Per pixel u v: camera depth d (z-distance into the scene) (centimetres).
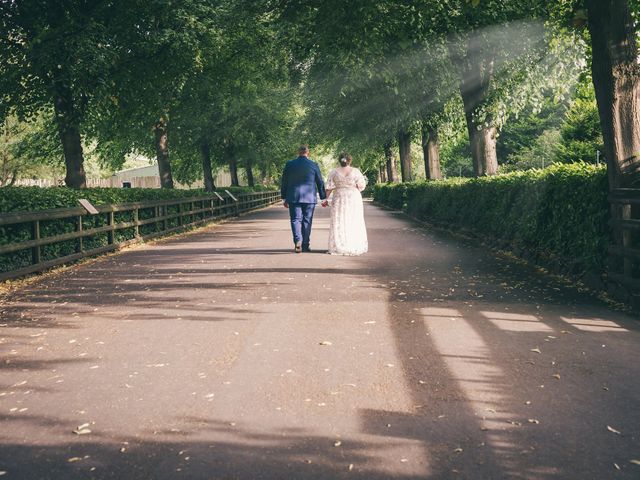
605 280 824
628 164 809
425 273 1034
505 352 554
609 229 820
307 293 862
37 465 342
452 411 413
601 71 833
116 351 578
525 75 1883
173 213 2097
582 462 336
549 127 6856
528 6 1673
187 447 362
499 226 1375
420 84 2350
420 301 792
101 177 6353
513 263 1145
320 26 1792
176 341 610
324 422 396
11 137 4462
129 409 427
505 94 1897
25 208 1120
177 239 1859
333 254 1334
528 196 1155
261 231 2144
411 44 1812
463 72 1906
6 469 338
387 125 3166
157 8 1962
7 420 411
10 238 1061
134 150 3534
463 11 1689
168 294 875
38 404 440
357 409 418
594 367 508
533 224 1095
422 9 1664
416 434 375
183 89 2648
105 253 1462
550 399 435
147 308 777
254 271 1091
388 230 2039
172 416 412
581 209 893
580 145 5009
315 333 632
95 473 331
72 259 1244
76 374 510
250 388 466
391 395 446
